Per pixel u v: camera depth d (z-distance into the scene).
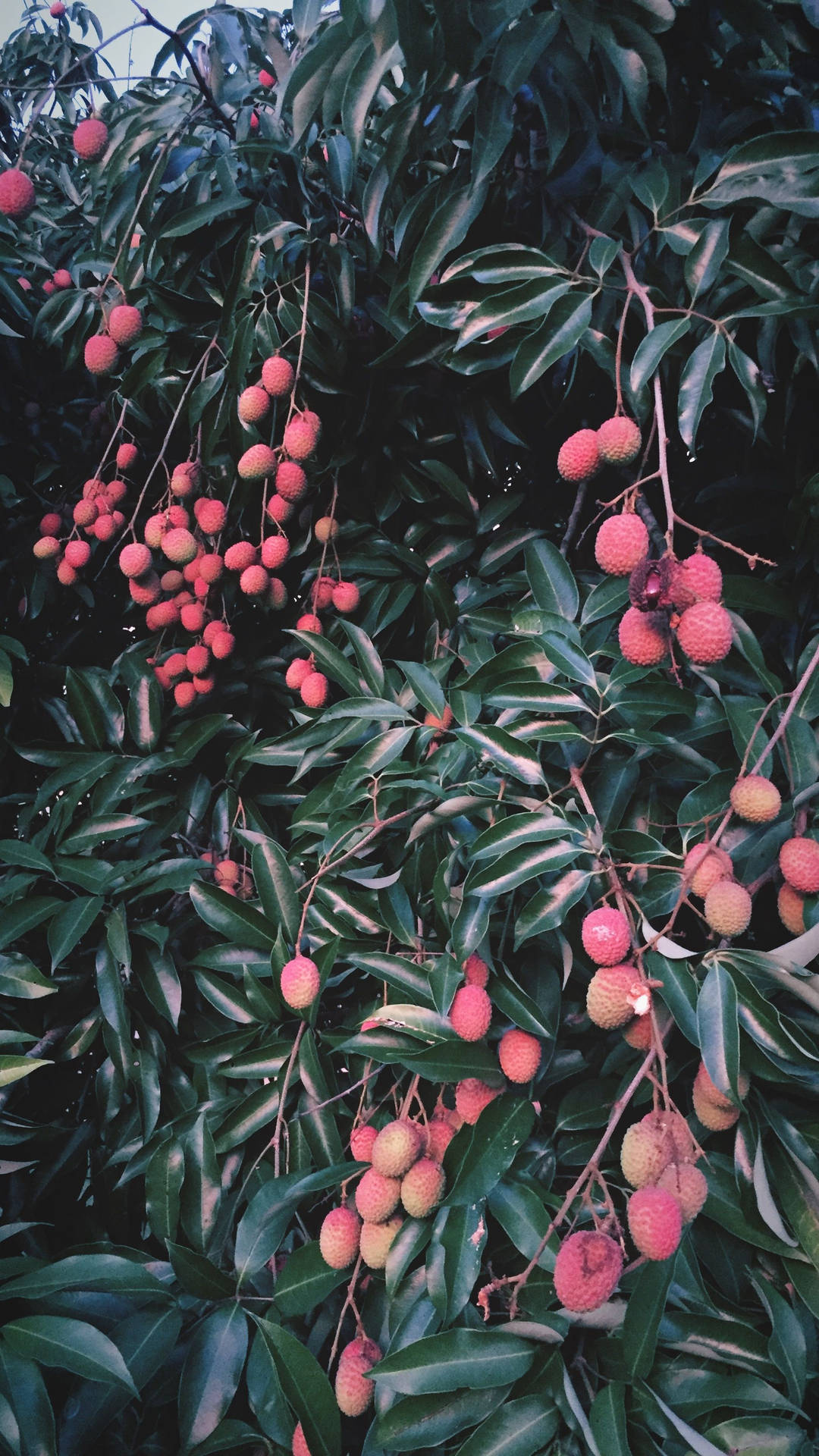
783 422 1.53
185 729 1.92
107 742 2.01
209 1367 1.30
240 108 1.84
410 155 1.56
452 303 1.44
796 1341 1.18
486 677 1.47
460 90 1.29
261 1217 1.33
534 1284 1.29
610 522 1.16
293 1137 1.47
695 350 1.26
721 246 1.26
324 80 1.36
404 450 1.88
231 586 2.04
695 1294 1.25
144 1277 1.31
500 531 1.90
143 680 1.98
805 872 1.18
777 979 1.15
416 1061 1.26
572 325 1.31
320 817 1.58
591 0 1.22
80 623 2.39
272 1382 1.31
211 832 2.04
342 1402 1.24
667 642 1.12
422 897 1.50
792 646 1.52
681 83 1.43
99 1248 1.47
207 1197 1.45
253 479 1.75
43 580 2.22
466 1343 1.18
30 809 1.94
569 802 1.34
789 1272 1.21
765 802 1.16
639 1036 1.20
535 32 1.21
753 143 1.23
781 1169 1.24
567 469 1.28
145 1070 1.66
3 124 2.66
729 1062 1.05
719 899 1.11
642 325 1.49
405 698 1.67
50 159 2.85
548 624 1.46
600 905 1.23
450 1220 1.23
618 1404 1.11
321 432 1.81
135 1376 1.29
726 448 1.77
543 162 1.42
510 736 1.33
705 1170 1.30
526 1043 1.26
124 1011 1.60
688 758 1.37
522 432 1.86
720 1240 1.33
